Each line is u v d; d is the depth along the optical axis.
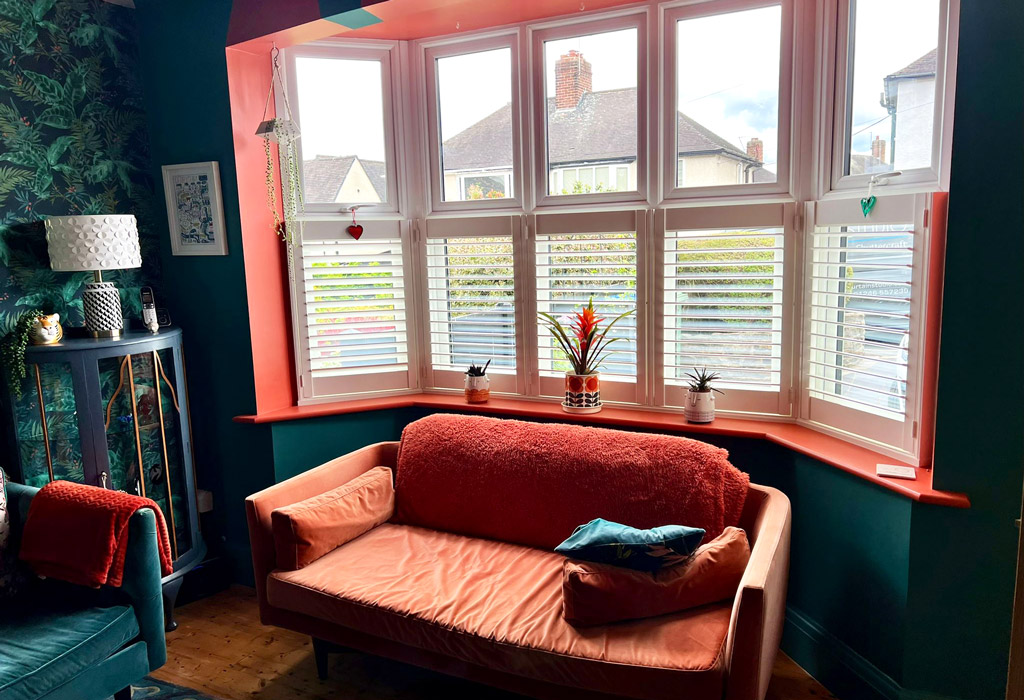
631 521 2.23
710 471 2.20
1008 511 1.84
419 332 3.29
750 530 2.21
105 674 2.09
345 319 3.19
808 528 2.38
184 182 3.02
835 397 2.41
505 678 1.91
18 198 2.71
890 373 2.17
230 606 2.98
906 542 1.95
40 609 2.16
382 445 2.87
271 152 3.04
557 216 2.89
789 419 2.61
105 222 2.62
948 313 1.83
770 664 1.91
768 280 2.58
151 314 2.87
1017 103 1.71
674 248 2.72
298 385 3.16
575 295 2.95
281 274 3.13
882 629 2.07
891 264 2.12
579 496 2.32
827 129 2.40
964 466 1.86
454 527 2.54
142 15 3.03
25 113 2.71
